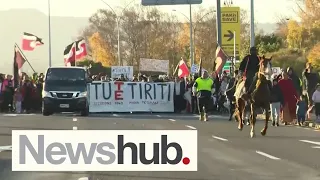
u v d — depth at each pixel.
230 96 49.59
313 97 44.19
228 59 71.94
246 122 45.66
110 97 65.44
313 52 99.81
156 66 93.62
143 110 65.62
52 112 57.50
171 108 65.56
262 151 28.61
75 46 86.62
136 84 65.62
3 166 23.73
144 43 157.50
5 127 40.53
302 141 33.22
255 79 35.53
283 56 107.62
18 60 67.12
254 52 36.28
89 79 60.28
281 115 48.03
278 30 135.38
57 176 21.53
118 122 45.97
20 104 61.94
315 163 24.58
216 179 20.84
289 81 46.12
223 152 28.16
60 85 57.34
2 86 62.56
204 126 43.06
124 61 157.62
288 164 24.31
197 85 49.91
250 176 21.41
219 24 64.94
